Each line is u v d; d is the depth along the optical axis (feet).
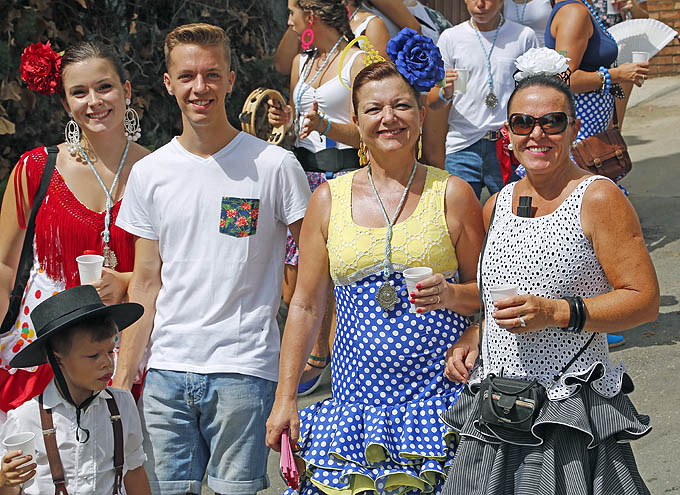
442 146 19.67
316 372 17.15
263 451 11.68
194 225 11.50
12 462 9.32
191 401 11.46
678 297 20.66
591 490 8.87
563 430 8.94
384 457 9.84
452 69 17.92
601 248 9.00
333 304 16.81
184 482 11.57
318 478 9.92
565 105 9.16
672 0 50.80
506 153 18.81
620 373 9.25
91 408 10.28
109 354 10.06
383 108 9.95
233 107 23.38
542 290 9.20
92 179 12.37
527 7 21.67
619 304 8.85
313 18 15.92
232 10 23.34
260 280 11.71
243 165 11.61
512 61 19.06
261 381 11.53
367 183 10.41
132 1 21.31
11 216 12.41
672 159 34.45
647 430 8.74
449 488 9.28
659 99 47.03
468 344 10.10
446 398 10.07
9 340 12.46
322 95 16.12
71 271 12.33
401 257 10.03
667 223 26.32
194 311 11.50
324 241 10.57
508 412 8.93
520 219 9.44
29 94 18.54
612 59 18.44
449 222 10.15
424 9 23.30
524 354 9.27
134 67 21.34
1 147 18.80
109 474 10.45
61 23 19.85
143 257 11.85
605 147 17.76
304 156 16.75
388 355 10.07
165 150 11.79
